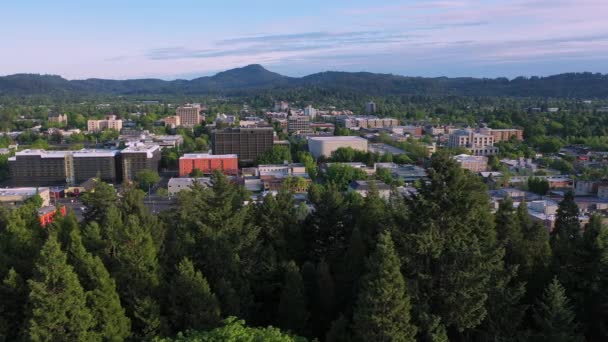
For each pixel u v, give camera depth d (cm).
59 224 10019
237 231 9075
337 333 6950
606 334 7000
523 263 8175
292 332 7606
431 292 6906
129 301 7562
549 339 6581
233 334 5700
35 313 6388
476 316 6662
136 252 7744
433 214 7138
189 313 7356
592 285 7188
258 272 8825
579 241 7700
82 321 6612
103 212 12006
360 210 10006
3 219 9850
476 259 6675
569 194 11062
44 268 6512
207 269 8606
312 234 10231
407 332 6197
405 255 6969
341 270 8462
